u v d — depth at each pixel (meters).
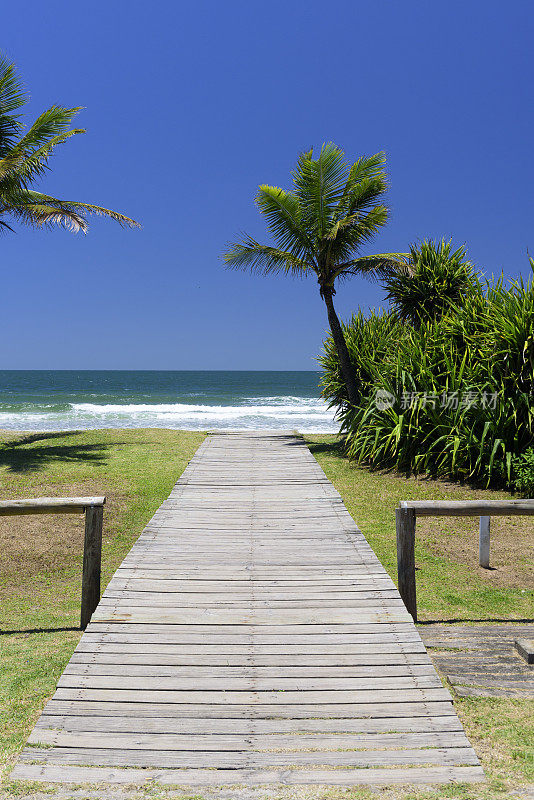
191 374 148.88
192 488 9.16
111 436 16.11
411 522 4.71
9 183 12.73
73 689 3.39
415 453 10.87
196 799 2.52
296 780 2.66
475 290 11.79
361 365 13.66
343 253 14.12
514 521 8.02
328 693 3.37
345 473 11.12
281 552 5.92
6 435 16.39
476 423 9.59
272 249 14.08
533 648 3.94
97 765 2.78
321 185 13.39
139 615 4.36
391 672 3.60
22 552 7.04
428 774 2.70
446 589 5.77
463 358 10.23
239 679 3.51
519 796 2.53
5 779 2.66
